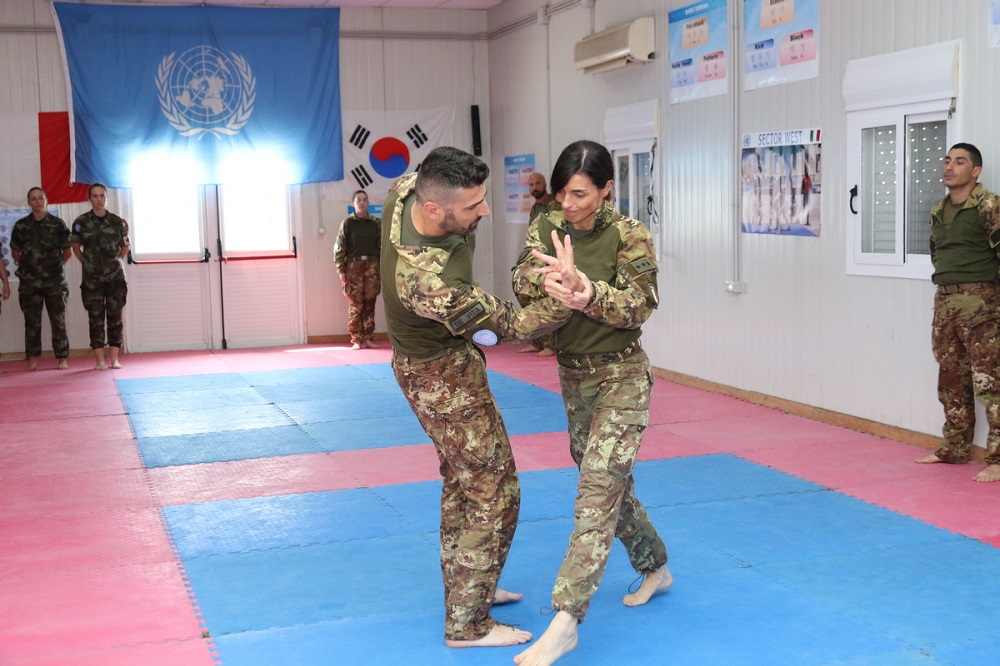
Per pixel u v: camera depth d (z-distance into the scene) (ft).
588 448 10.87
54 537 16.14
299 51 40.63
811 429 23.18
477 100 43.37
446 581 11.67
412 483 19.17
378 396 29.14
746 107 26.35
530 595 13.20
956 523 15.92
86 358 38.29
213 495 18.61
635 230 11.06
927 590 13.10
